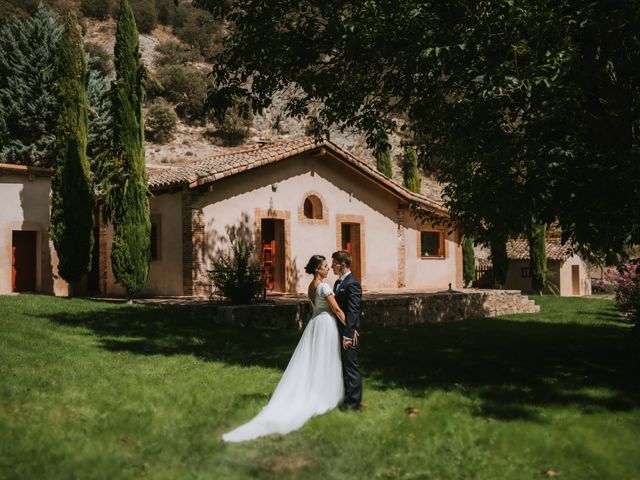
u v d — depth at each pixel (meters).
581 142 7.25
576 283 32.03
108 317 11.77
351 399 5.57
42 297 14.27
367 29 8.21
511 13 7.17
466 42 7.46
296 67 9.90
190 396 5.98
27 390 5.81
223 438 4.58
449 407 5.75
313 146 17.94
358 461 4.18
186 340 10.09
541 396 6.31
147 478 3.81
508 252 31.52
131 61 14.38
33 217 16.62
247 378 7.00
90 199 15.46
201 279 15.70
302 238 18.14
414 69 8.11
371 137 10.71
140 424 4.90
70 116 15.22
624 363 8.53
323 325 5.59
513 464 4.20
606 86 7.70
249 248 14.95
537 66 7.03
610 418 5.41
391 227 21.20
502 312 18.56
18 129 26.61
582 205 6.94
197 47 69.88
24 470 3.84
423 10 7.79
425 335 12.04
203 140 53.75
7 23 27.97
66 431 4.66
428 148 10.77
